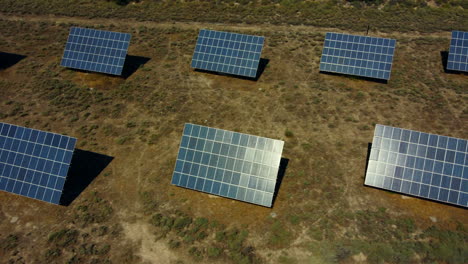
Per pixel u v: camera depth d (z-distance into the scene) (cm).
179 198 3262
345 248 2773
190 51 5266
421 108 4156
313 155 3597
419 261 2661
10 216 3155
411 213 3067
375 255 2705
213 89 4544
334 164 3503
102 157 3656
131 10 6581
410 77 4681
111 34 4912
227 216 3102
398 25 5859
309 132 3875
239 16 6259
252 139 3272
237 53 4753
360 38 4778
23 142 3356
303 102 4288
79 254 2831
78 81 4722
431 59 4991
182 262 2766
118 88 4591
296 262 2717
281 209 3123
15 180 3275
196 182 3256
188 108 4241
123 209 3177
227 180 3216
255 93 4453
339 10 6341
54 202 3162
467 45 4719
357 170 3441
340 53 4756
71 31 5012
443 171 3117
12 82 4666
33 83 4656
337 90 4475
